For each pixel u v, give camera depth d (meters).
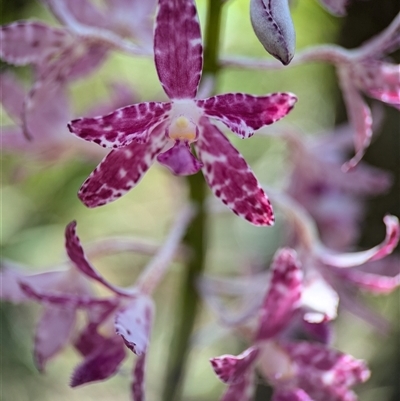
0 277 0.31
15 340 0.57
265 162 0.69
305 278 0.32
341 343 0.58
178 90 0.27
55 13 0.30
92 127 0.27
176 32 0.27
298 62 0.31
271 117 0.27
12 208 0.59
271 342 0.31
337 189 0.36
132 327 0.29
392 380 0.52
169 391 0.33
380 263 0.35
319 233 0.36
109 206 0.73
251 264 0.40
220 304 0.32
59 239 0.61
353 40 0.41
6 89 0.32
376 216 0.44
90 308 0.30
